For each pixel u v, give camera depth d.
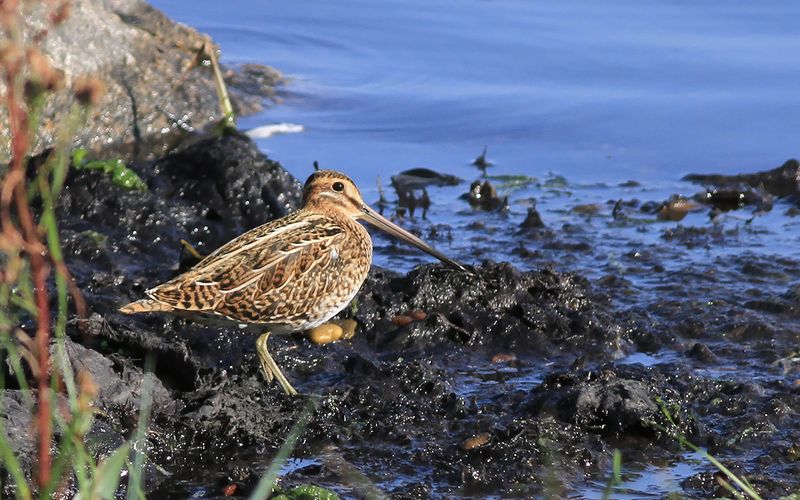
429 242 15.41
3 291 7.40
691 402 11.22
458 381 11.70
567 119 19.39
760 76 20.34
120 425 9.96
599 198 17.11
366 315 12.69
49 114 16.69
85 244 14.14
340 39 22.08
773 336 12.73
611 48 21.45
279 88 20.12
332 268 11.48
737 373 11.88
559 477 9.82
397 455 10.16
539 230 15.75
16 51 6.24
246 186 15.47
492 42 21.80
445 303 12.97
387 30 22.44
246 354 11.91
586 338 12.52
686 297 13.66
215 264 11.06
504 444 10.16
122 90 17.89
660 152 18.47
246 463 9.94
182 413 10.33
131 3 18.47
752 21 22.30
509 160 18.31
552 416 10.71
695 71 20.59
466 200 16.94
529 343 12.45
